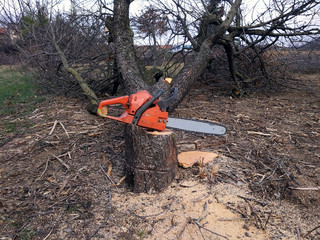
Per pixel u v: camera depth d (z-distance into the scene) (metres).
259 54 6.53
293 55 6.68
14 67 9.62
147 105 2.30
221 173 2.72
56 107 4.95
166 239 1.96
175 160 2.56
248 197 2.41
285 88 6.98
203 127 2.99
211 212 2.20
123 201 2.35
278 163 2.96
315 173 2.81
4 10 4.85
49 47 5.70
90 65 5.73
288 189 2.52
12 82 7.90
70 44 5.59
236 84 6.08
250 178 2.68
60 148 3.32
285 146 3.44
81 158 3.06
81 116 4.45
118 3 4.43
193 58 4.57
